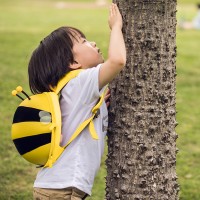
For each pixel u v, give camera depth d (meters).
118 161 3.78
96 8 31.83
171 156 3.79
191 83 12.27
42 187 3.46
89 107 3.46
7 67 12.73
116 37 3.50
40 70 3.61
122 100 3.71
